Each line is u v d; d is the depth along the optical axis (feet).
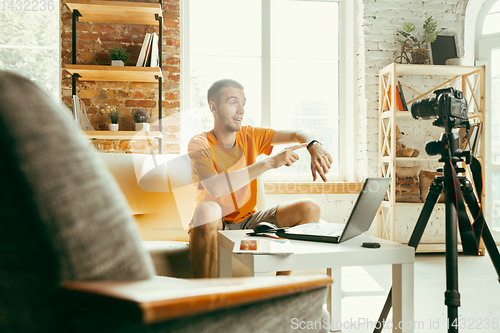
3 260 1.21
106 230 1.29
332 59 11.40
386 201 10.13
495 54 11.58
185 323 1.35
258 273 2.93
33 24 9.96
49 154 1.21
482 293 6.50
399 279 3.28
